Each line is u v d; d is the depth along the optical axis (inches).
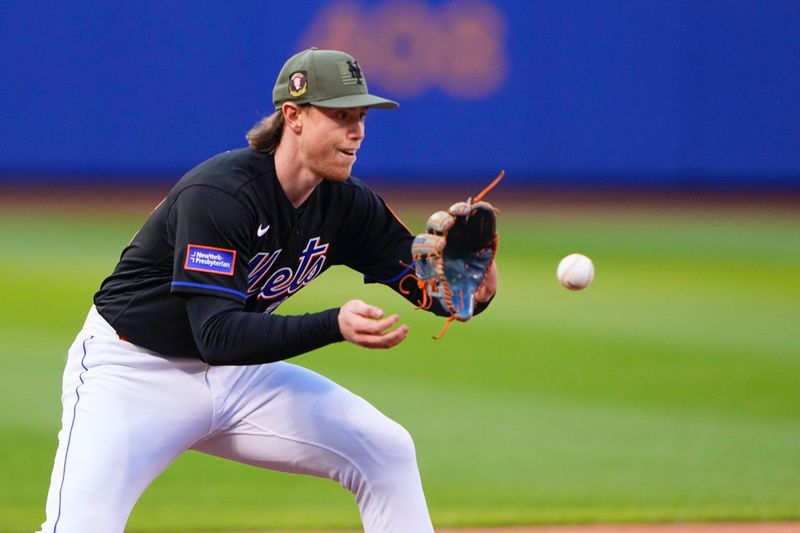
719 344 1273.4
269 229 472.1
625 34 2625.5
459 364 1195.3
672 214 2324.1
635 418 996.6
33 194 2529.5
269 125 470.3
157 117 2659.9
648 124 2650.1
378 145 2701.8
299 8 2608.3
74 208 2311.8
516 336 1320.1
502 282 1640.0
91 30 2635.3
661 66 2625.5
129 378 485.4
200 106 2645.2
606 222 2220.7
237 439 510.9
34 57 2647.6
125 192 2546.8
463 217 456.1
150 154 2674.7
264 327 424.2
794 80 2593.5
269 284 501.4
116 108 2662.4
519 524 731.4
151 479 485.1
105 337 494.6
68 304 1435.8
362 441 489.1
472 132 2682.1
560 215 2315.5
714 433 946.7
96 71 2645.2
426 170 2699.3
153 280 479.8
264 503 784.9
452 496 789.2
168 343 482.9
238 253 452.4
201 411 491.2
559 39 2640.3
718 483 815.1
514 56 2657.5
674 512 751.1
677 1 2603.3
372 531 498.6
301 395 498.3
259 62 2623.0
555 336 1315.2
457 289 464.8
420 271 455.2
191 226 446.6
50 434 934.4
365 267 543.5
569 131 2669.8
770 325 1373.0
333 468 499.5
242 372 500.4
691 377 1133.7
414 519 493.4
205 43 2625.5
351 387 1098.1
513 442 925.2
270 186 469.1
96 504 457.1
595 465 863.7
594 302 1510.8
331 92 452.4
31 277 1605.6
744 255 1871.3
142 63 2640.3
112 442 468.8
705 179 2657.5
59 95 2659.9
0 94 2662.4
